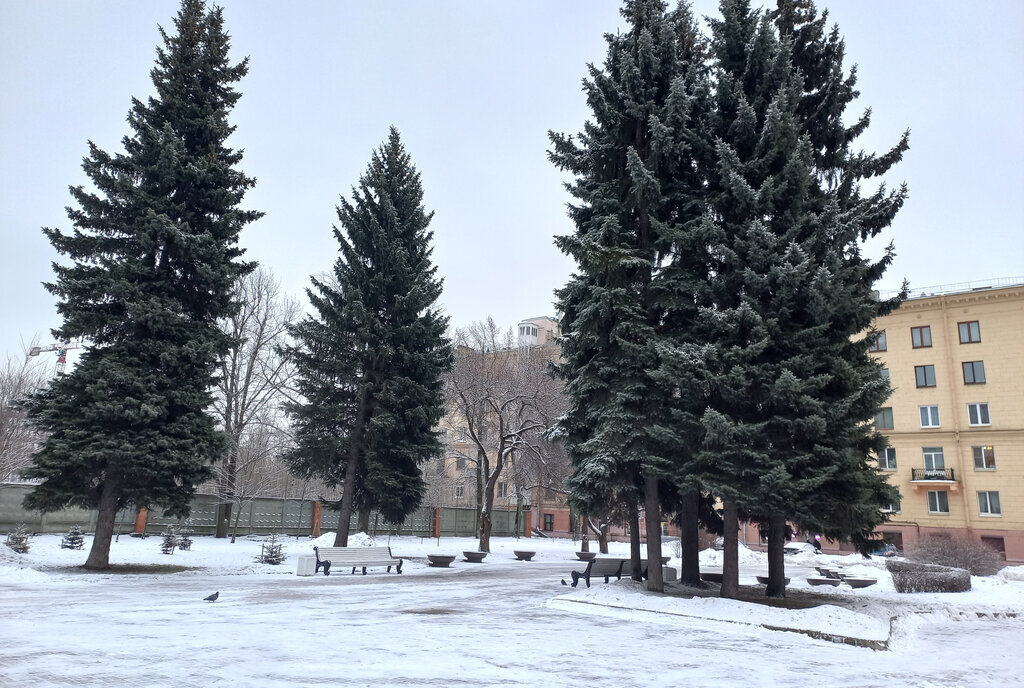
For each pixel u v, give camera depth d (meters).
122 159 19.09
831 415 11.91
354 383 26.41
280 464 41.62
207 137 20.44
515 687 6.49
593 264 14.47
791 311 12.73
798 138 13.68
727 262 13.65
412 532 43.22
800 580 23.72
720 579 18.84
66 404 17.20
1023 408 39.50
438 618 11.09
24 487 27.23
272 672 6.64
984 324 41.66
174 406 18.59
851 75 15.70
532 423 34.25
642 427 13.78
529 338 61.94
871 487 12.97
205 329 19.47
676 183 15.45
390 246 27.33
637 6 16.03
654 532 14.62
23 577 15.04
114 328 18.47
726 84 14.54
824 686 7.18
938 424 42.06
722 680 7.24
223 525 33.66
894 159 15.52
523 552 29.55
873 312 13.86
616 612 12.13
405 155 29.88
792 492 11.76
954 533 40.09
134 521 31.16
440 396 28.22
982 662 9.46
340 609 11.80
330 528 39.72
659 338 14.20
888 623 12.00
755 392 12.75
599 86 15.88
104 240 18.64
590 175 16.64
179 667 6.66
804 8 16.31
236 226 20.80
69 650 7.29
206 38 20.95
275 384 34.72
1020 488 38.81
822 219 13.10
